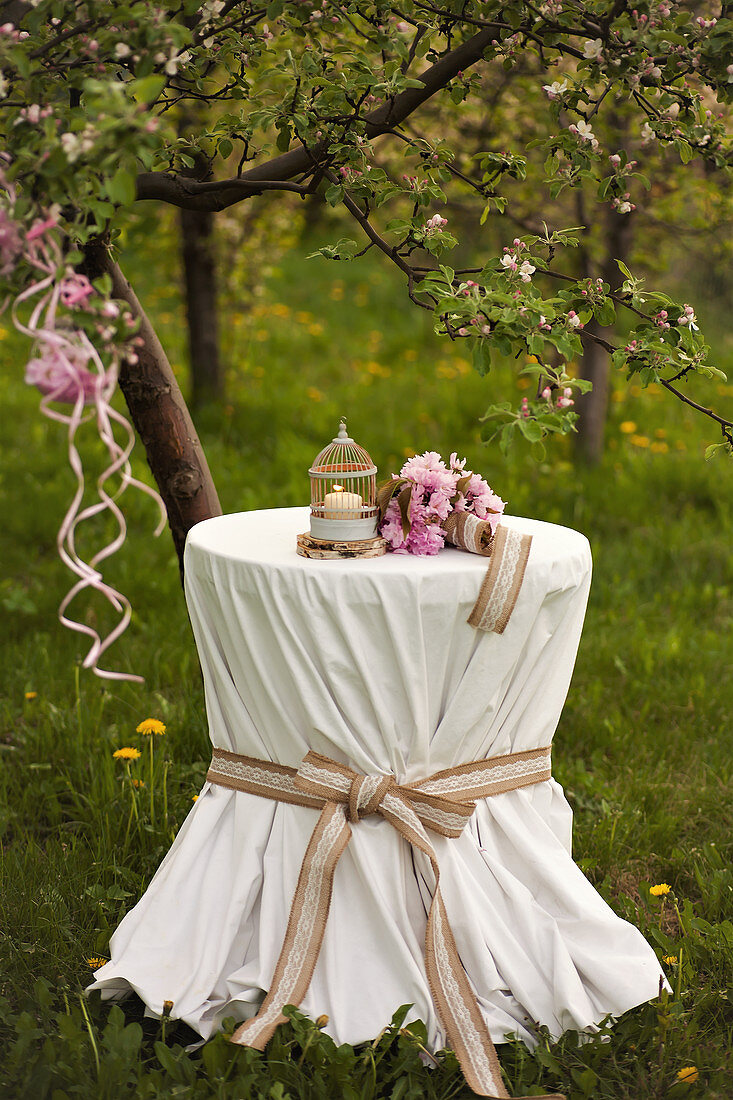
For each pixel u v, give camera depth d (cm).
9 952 257
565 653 245
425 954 225
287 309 1191
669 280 1092
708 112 261
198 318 791
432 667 225
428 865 228
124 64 211
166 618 475
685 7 296
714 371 233
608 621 491
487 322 206
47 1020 232
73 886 286
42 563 548
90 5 194
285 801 236
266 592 221
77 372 163
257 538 249
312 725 226
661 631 488
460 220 654
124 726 374
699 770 370
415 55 278
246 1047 212
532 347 205
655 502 650
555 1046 223
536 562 228
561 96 259
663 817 331
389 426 790
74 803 343
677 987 242
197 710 380
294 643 222
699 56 241
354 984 225
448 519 238
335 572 218
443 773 233
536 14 241
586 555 243
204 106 483
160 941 233
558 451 721
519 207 605
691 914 268
